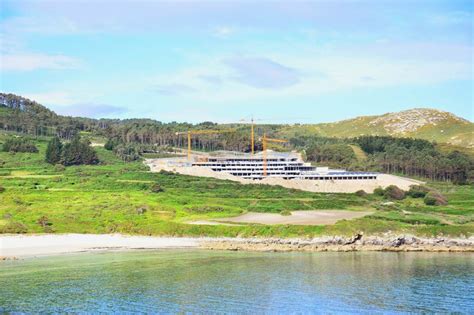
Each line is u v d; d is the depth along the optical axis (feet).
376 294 323.78
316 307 297.53
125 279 358.43
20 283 345.72
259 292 326.65
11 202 627.05
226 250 479.41
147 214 599.16
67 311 288.10
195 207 653.71
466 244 479.41
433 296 319.88
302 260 429.79
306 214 652.89
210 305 299.79
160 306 297.74
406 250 479.00
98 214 585.63
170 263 414.62
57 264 408.26
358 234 487.61
